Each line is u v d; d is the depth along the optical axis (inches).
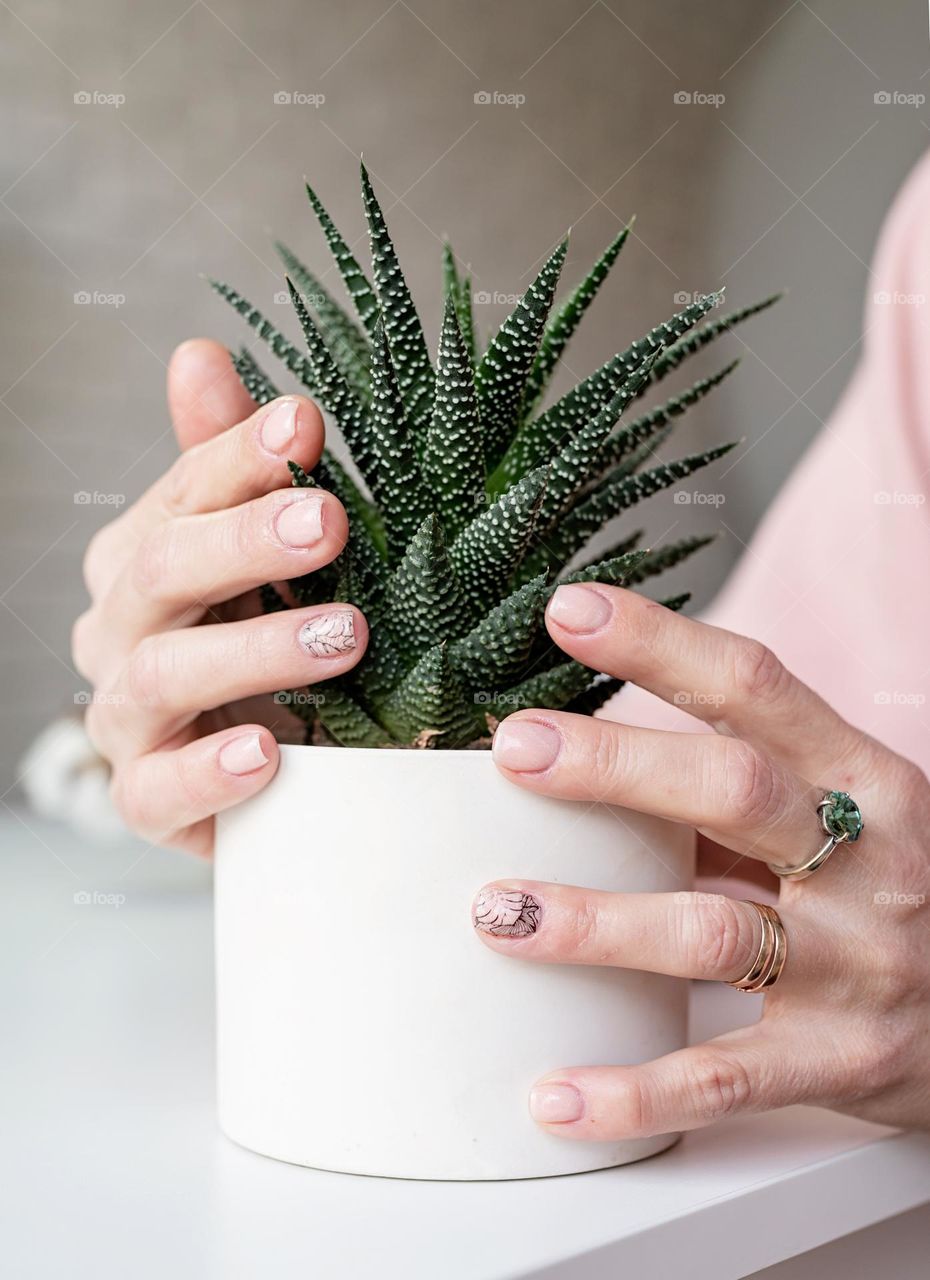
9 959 23.1
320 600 15.8
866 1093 15.2
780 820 14.7
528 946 14.0
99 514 45.7
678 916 14.3
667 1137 15.2
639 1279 13.5
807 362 45.2
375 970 14.2
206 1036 18.9
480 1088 14.3
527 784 14.1
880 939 15.2
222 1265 12.9
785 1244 14.5
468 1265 12.9
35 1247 13.2
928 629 30.3
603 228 47.0
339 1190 14.2
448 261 16.0
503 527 14.1
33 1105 16.3
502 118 46.4
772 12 45.3
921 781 15.9
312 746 14.5
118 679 16.6
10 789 44.4
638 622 14.6
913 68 42.6
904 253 30.6
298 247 46.1
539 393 15.8
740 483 46.0
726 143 46.6
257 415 15.4
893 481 30.8
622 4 46.5
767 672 15.1
